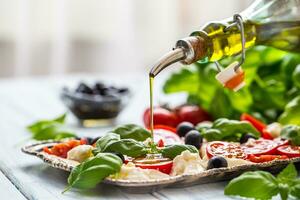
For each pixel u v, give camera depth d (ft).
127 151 2.49
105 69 6.48
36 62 6.13
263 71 3.53
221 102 3.47
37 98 4.49
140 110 4.12
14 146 3.20
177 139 2.85
